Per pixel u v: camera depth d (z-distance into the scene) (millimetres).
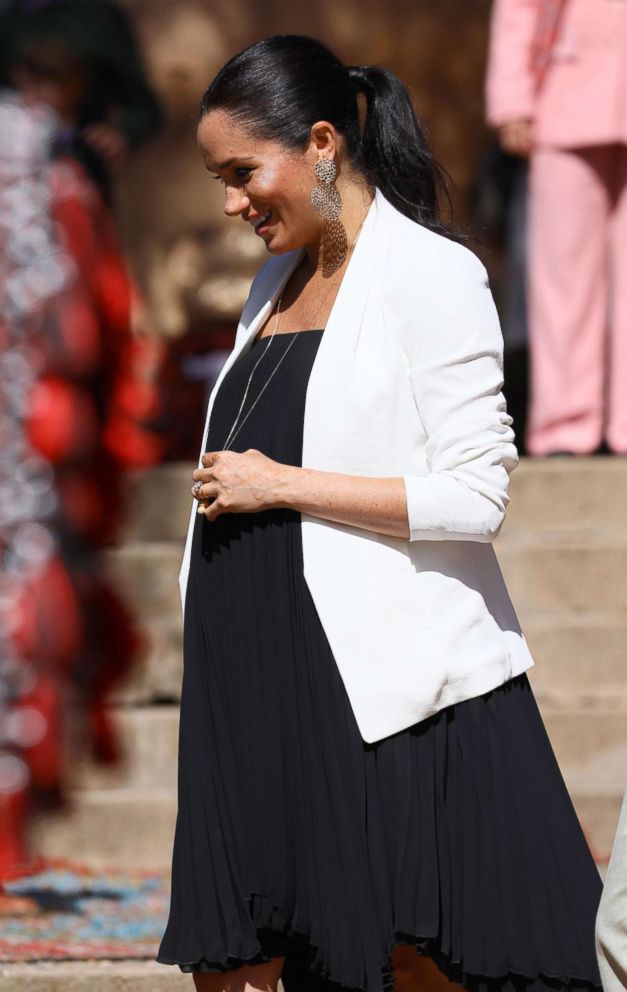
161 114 24562
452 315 11102
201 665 11773
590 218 22797
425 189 11914
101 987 14484
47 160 21484
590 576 21688
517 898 11125
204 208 33562
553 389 23172
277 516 11367
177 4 34094
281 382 11625
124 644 20844
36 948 15531
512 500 22609
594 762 19984
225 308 28391
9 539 20484
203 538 11812
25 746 19688
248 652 11469
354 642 11086
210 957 11234
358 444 11164
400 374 11188
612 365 23219
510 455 11203
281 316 12047
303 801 11195
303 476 11086
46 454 20672
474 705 11250
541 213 22906
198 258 29203
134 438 21984
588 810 18594
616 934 9922
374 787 11086
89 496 21156
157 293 33250
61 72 23328
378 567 11148
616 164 22781
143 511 22781
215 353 27438
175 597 21938
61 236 21078
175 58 33938
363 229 11594
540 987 11172
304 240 11625
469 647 11227
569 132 22500
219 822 11438
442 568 11273
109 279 21516
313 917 11102
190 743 11594
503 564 21781
